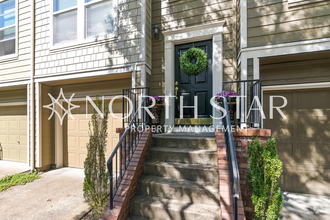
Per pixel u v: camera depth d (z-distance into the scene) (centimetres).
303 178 302
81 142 459
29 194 309
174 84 379
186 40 366
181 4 366
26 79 445
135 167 228
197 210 183
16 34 457
